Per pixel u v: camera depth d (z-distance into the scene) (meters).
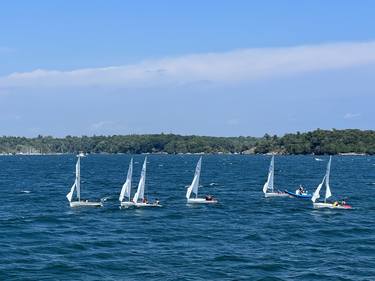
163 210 119.75
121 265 68.81
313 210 121.38
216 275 64.50
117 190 169.00
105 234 90.06
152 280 62.38
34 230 94.00
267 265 68.88
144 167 125.81
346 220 106.31
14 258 72.75
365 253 76.25
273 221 104.44
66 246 80.19
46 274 65.06
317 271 66.44
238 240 84.88
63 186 186.38
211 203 133.00
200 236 88.12
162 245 80.88
